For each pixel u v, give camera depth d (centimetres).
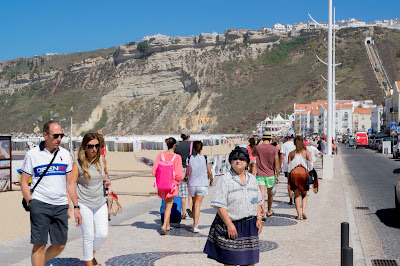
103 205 616
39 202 510
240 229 467
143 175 2314
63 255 678
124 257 670
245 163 476
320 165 3080
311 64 19538
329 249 720
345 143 11025
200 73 19525
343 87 16650
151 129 17875
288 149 1220
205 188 871
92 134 600
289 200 1339
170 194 852
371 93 15738
